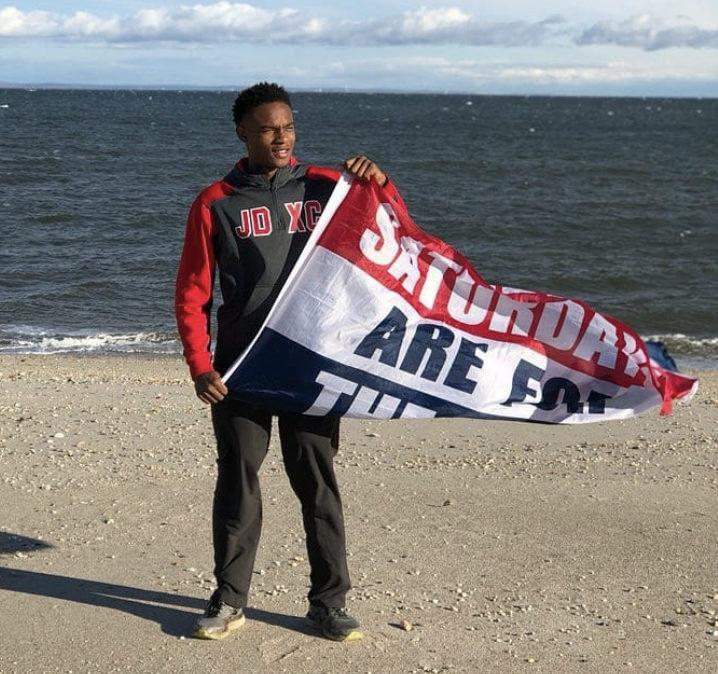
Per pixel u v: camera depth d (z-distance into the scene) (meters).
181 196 33.16
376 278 4.17
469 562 5.37
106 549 5.37
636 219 31.91
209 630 4.24
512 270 22.91
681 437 8.53
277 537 5.62
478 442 8.12
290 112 4.05
